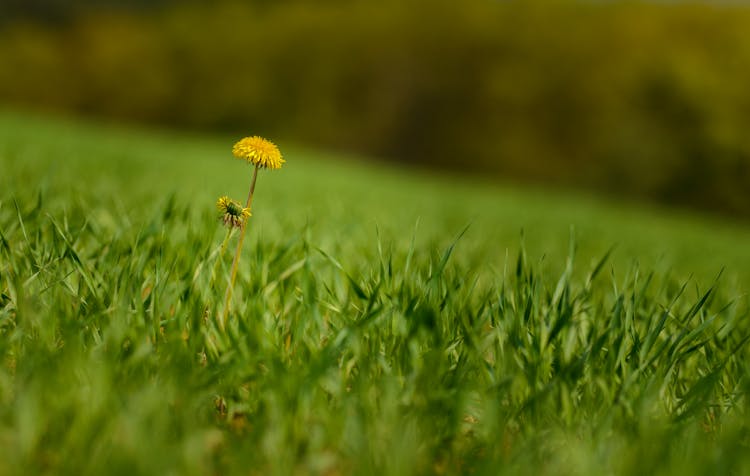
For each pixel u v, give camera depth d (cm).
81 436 130
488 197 1844
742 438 159
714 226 2328
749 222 4431
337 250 307
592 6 5006
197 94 5497
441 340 181
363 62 5316
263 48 5416
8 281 198
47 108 5522
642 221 1664
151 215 339
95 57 5494
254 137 199
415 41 5253
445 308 218
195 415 150
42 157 838
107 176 711
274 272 247
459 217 879
